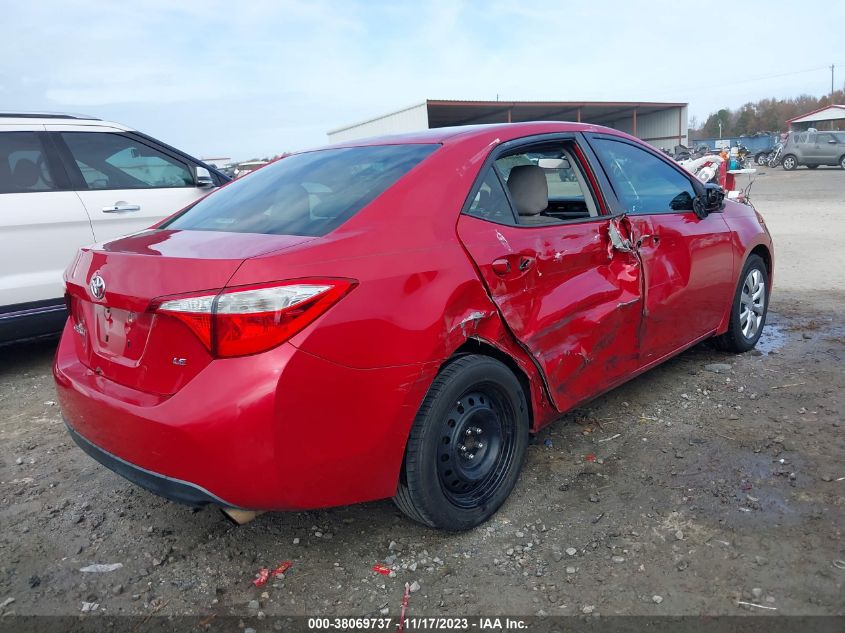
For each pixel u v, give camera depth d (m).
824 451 3.19
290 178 3.06
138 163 5.70
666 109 37.53
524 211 3.10
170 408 2.11
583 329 3.05
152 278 2.19
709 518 2.70
